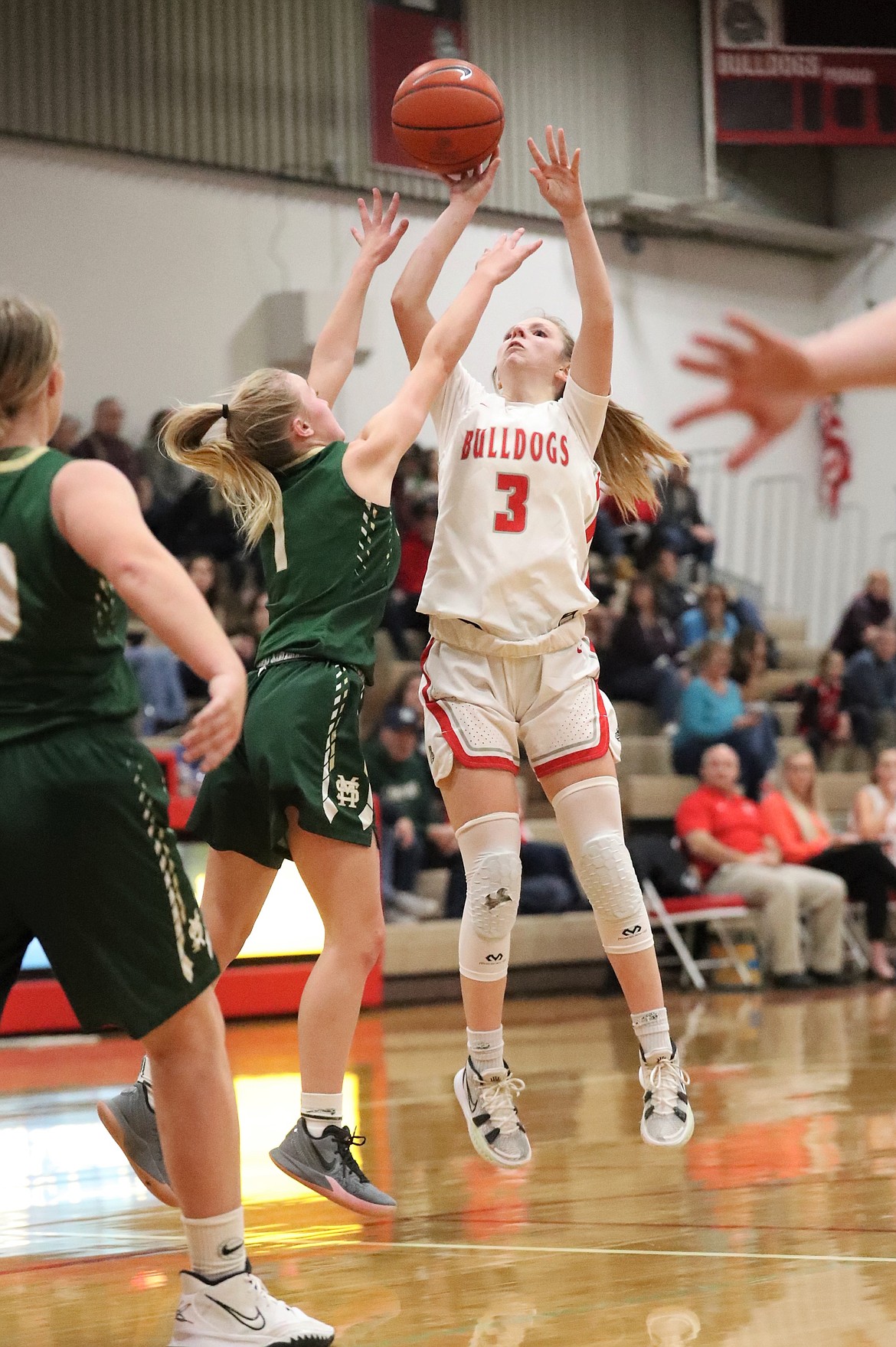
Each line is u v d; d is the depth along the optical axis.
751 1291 3.39
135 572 2.68
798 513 20.95
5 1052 9.65
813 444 21.16
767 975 13.27
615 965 4.43
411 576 15.35
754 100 19.45
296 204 16.55
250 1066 8.38
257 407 4.35
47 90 15.04
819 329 21.11
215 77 16.02
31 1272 3.87
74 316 15.21
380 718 13.91
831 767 16.66
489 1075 4.40
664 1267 3.66
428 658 4.54
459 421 4.56
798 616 20.12
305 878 4.16
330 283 16.72
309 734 4.09
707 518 20.05
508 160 17.95
